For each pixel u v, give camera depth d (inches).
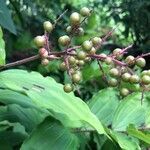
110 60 5.3
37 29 14.2
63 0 18.2
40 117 6.2
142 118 6.3
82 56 5.1
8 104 5.9
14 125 6.6
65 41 5.1
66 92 5.2
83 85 10.6
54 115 5.8
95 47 5.3
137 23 16.1
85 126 6.3
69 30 5.2
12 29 9.3
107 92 7.0
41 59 5.2
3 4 9.4
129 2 16.1
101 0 18.0
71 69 5.2
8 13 9.3
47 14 15.0
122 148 5.3
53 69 10.9
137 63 5.4
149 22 16.0
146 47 15.4
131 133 5.5
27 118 6.1
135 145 5.6
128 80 5.4
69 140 5.7
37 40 5.0
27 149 5.4
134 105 6.5
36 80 5.7
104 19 17.8
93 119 5.2
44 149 5.5
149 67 14.0
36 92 5.2
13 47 13.1
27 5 13.3
